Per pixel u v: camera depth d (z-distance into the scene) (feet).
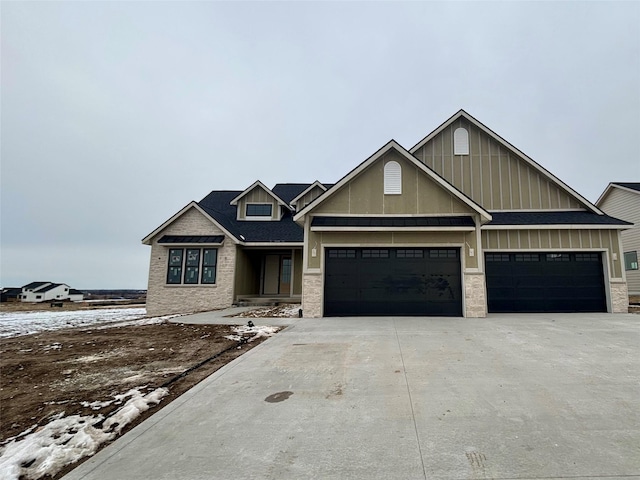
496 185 46.60
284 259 61.57
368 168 39.11
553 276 41.37
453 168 47.26
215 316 38.99
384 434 10.77
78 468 9.26
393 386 14.99
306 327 30.07
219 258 51.70
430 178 38.34
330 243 38.09
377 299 37.52
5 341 27.27
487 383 15.16
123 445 10.43
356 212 38.60
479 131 47.83
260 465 9.20
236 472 8.88
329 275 38.11
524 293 41.16
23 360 20.99
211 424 11.75
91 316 53.36
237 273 52.54
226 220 57.31
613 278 40.70
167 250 52.60
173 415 12.50
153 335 28.37
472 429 10.98
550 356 19.44
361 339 24.54
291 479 8.51
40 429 11.71
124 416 12.39
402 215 38.22
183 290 51.52
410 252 37.93
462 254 37.01
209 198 71.26
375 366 17.94
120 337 27.94
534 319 34.60
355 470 8.84
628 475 8.40
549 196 45.88
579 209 45.21
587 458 9.20
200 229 52.95
